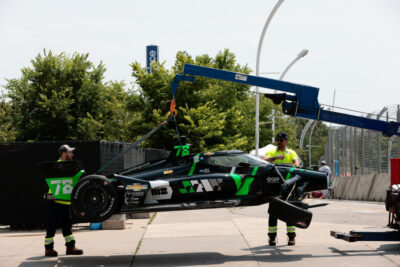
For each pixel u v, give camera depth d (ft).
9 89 161.27
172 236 31.58
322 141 414.62
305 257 22.91
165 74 87.35
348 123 27.99
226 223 37.86
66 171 24.29
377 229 30.81
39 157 38.11
